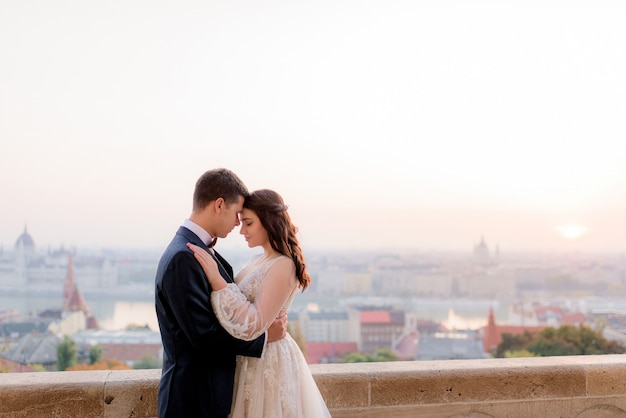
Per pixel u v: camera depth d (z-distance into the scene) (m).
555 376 3.13
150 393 2.68
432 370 3.00
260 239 2.32
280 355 2.30
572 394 3.15
